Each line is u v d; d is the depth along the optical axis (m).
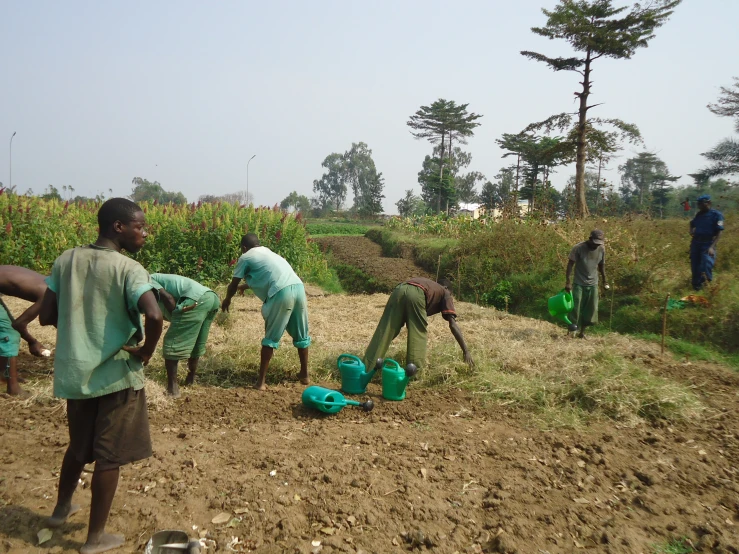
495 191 55.78
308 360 6.71
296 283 5.96
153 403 5.36
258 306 10.73
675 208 57.88
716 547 3.34
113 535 3.08
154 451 4.34
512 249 15.60
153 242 13.66
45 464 4.04
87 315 2.92
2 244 12.51
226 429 4.94
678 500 3.91
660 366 7.30
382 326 6.13
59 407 5.12
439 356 6.88
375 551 3.15
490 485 4.01
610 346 7.80
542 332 8.99
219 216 14.74
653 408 5.71
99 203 17.67
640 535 3.45
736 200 17.38
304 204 97.38
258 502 3.59
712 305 9.77
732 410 5.85
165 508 3.49
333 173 121.06
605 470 4.35
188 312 5.54
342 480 3.94
